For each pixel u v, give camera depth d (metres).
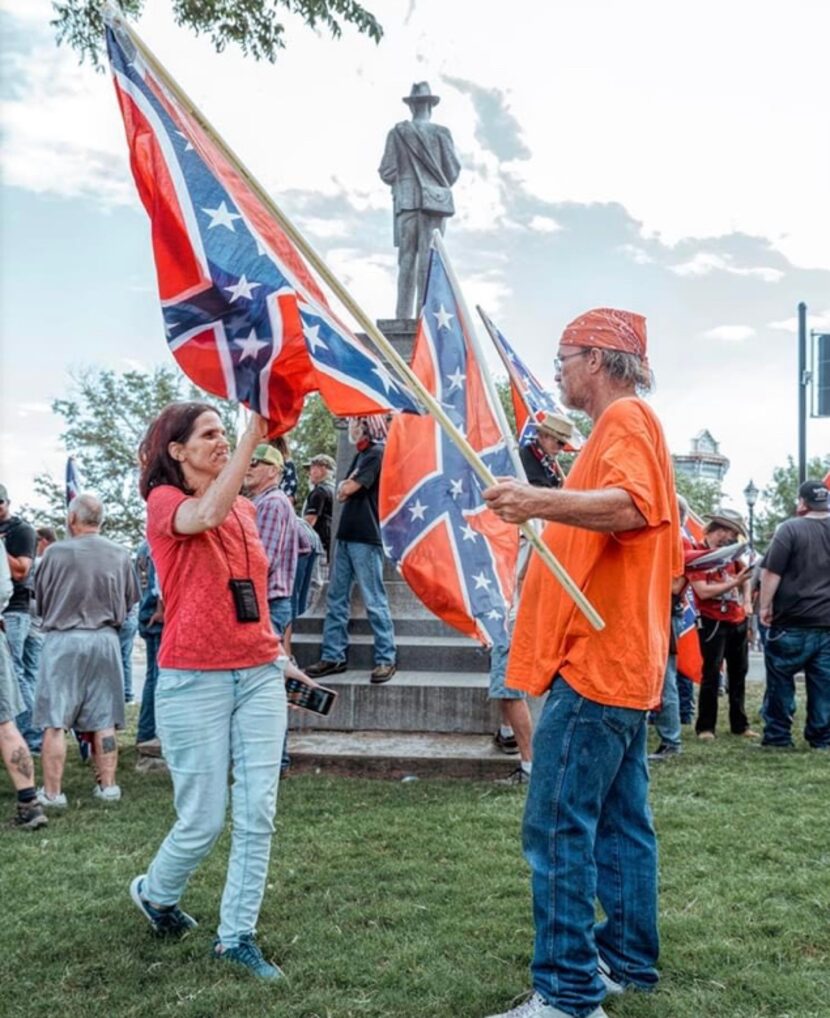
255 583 3.87
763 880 4.61
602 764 3.19
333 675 8.41
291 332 3.62
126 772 7.65
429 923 4.16
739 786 6.61
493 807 6.07
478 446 5.79
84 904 4.43
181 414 3.87
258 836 3.79
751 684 14.28
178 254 3.54
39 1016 3.40
